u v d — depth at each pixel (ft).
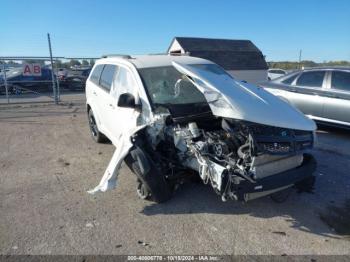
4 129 28.27
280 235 11.53
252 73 114.32
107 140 23.13
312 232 11.75
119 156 13.02
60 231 11.78
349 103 23.61
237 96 12.58
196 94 15.14
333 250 10.69
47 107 41.93
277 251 10.64
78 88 69.67
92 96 21.62
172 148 13.51
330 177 16.78
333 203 13.94
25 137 25.34
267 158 11.87
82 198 14.40
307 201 14.10
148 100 14.24
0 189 15.42
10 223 12.34
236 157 12.06
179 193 14.62
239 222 12.37
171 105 14.03
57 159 19.79
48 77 56.24
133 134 13.12
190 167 12.90
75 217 12.76
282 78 28.91
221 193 11.64
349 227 12.09
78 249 10.75
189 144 12.52
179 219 12.57
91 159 19.71
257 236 11.48
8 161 19.52
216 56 113.39
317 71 26.43
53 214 13.00
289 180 12.14
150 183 12.97
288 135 12.14
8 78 58.13
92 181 16.34
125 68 17.07
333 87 24.94
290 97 27.25
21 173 17.49
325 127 27.63
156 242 11.12
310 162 13.04
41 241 11.18
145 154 12.86
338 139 24.26
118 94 17.15
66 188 15.52
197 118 13.46
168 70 16.29
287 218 12.69
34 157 20.25
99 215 12.90
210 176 11.83
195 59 18.49
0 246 10.89
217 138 12.48
